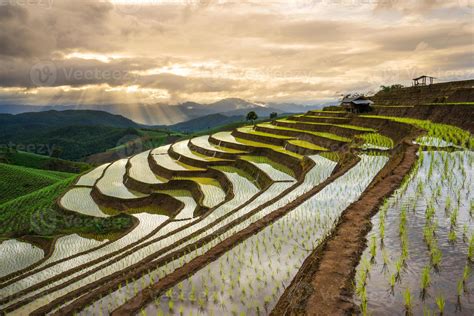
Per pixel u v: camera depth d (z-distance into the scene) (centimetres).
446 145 2508
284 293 976
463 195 1504
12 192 7419
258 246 1332
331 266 1002
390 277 923
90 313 1090
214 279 1102
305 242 1334
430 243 1077
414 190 1616
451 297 816
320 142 4691
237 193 3472
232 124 13975
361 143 3491
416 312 774
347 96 7688
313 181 2755
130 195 5050
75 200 5266
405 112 4891
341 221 1366
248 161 4778
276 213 1683
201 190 4191
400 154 2462
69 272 2455
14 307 1848
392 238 1155
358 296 852
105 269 2100
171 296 1024
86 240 3647
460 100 4350
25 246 3762
